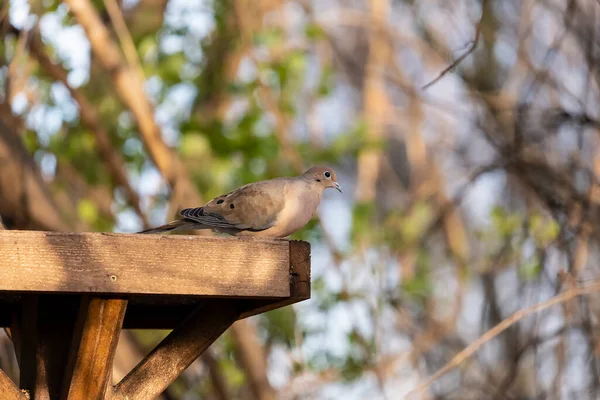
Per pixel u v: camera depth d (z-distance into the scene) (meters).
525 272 13.20
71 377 6.42
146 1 15.23
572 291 10.09
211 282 6.39
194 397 16.25
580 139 13.25
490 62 17.97
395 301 15.45
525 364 14.49
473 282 18.73
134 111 13.16
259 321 15.37
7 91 12.30
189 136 14.53
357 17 20.33
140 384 6.77
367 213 15.40
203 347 6.98
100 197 16.45
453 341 18.48
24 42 12.36
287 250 6.58
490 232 15.38
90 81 15.45
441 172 19.84
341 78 23.34
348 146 15.89
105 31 12.89
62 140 14.86
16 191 11.68
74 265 6.18
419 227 15.88
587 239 12.74
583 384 12.62
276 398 14.13
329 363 14.71
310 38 16.14
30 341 6.98
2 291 6.12
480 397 14.61
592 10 13.23
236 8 15.47
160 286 6.30
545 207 13.34
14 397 6.54
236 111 17.03
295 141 16.20
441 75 8.43
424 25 19.80
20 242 6.11
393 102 23.00
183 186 13.46
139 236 6.32
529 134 14.00
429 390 17.52
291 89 15.40
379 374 14.66
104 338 6.36
